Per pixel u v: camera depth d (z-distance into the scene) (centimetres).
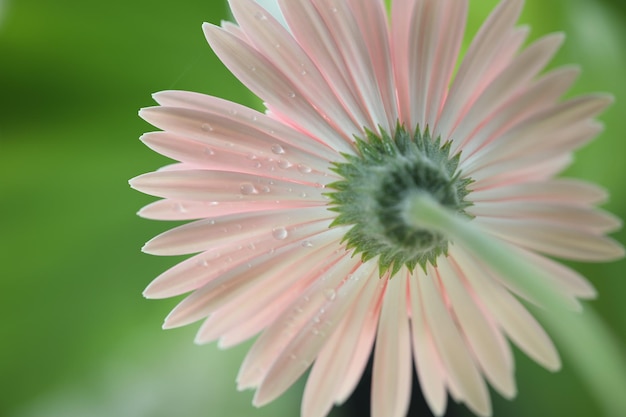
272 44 34
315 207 35
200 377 43
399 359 36
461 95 35
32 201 42
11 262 42
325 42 34
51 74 41
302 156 35
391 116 35
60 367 42
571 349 39
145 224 43
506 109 35
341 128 35
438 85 35
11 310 42
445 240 35
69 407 42
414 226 35
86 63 42
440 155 35
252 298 35
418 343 36
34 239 42
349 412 42
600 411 40
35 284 42
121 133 42
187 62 42
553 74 35
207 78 42
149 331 43
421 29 35
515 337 36
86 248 43
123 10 41
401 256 35
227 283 35
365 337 36
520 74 35
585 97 35
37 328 42
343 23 35
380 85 35
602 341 38
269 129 34
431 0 35
